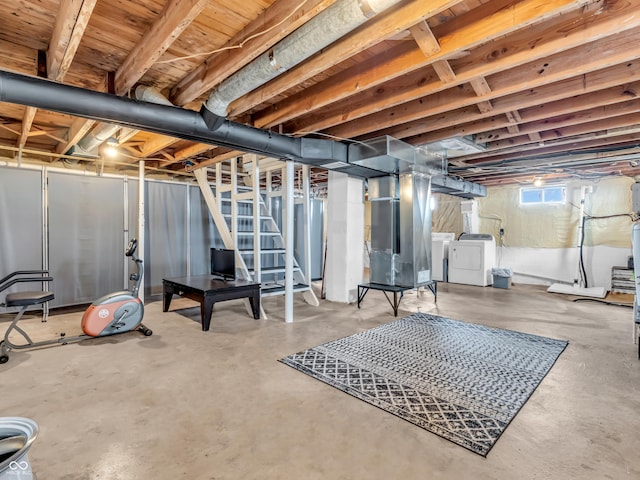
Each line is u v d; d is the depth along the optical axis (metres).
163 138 4.24
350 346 3.34
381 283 5.14
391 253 5.03
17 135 4.52
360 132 3.68
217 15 2.00
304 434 1.93
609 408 2.21
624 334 3.77
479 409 2.20
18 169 4.45
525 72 2.49
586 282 6.68
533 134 3.96
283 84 2.52
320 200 8.21
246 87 2.37
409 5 1.77
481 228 8.09
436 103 3.01
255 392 2.41
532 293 6.25
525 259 7.46
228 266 4.48
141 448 1.79
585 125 3.61
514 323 4.23
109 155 4.72
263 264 6.62
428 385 2.53
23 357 3.03
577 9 1.92
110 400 2.29
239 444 1.84
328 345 3.37
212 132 2.95
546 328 4.01
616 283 6.23
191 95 2.76
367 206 10.55
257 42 2.02
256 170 4.60
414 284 4.83
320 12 1.76
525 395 2.38
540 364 2.91
